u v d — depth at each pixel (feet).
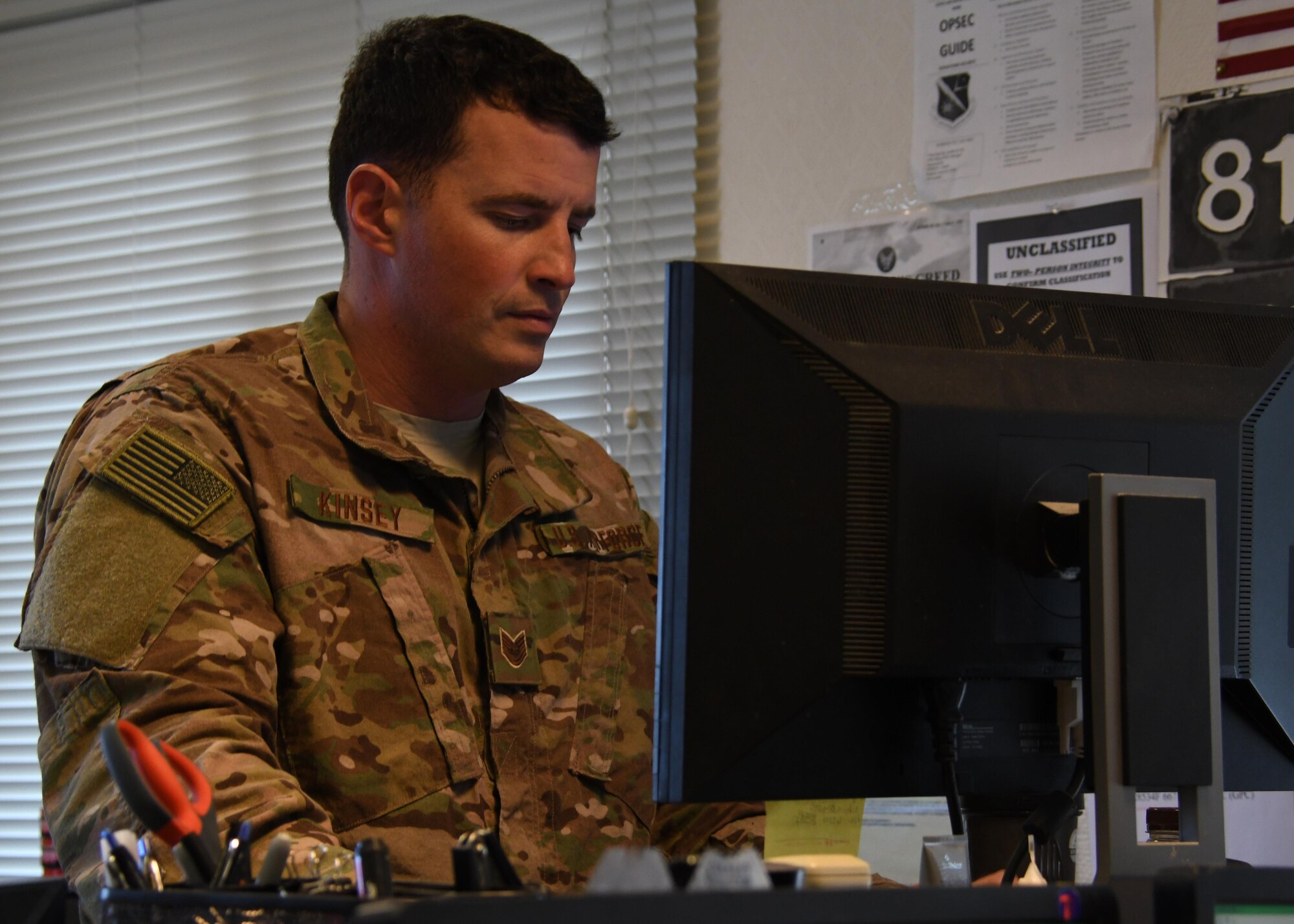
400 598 4.13
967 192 7.09
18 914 2.44
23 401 9.93
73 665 3.59
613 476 5.16
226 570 3.79
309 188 9.08
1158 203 6.64
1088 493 2.94
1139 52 6.73
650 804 4.50
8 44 9.94
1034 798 3.25
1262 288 6.36
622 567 4.79
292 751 3.90
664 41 8.00
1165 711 2.80
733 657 2.94
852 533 3.00
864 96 7.47
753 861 1.94
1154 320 3.42
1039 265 6.90
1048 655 3.12
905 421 3.02
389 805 3.90
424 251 4.35
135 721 3.37
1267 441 3.38
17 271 9.95
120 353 9.63
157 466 3.82
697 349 3.00
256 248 9.23
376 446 4.28
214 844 2.47
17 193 9.95
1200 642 2.85
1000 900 1.98
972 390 3.09
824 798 3.03
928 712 3.10
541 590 4.52
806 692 2.97
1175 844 2.79
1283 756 3.45
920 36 7.31
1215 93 6.54
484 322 4.38
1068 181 6.88
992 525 3.07
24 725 9.70
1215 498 2.93
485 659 4.29
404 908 1.59
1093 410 3.18
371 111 4.47
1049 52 6.95
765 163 7.72
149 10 9.59
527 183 4.32
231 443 4.09
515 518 4.56
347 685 3.98
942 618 3.02
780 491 2.99
